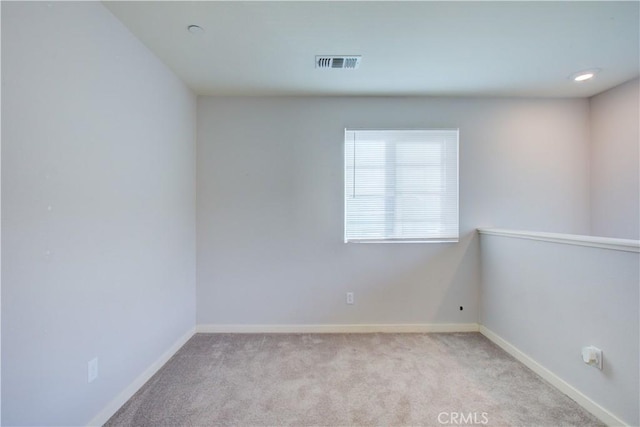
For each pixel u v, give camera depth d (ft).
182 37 6.45
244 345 8.73
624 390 5.10
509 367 7.41
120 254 5.92
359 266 9.84
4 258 3.79
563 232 9.87
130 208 6.24
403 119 9.86
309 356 8.03
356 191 9.82
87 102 5.08
